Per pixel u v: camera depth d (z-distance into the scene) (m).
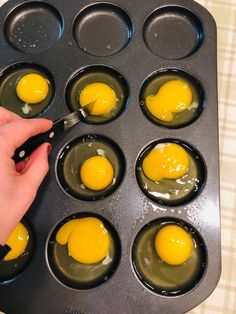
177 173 0.27
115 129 0.27
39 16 0.30
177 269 0.26
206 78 0.28
